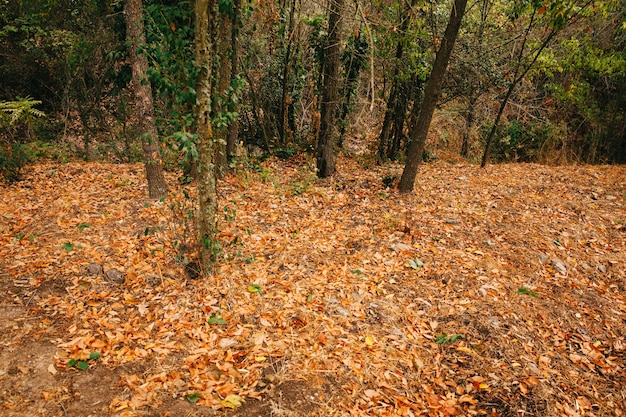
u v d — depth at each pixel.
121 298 4.79
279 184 8.94
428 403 3.87
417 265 5.97
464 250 6.50
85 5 10.55
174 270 5.25
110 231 6.09
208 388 3.65
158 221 6.41
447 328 4.85
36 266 5.14
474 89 12.75
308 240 6.48
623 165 12.91
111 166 9.57
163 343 4.14
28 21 10.61
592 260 6.56
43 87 11.81
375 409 3.68
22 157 8.58
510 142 14.91
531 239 6.95
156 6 6.30
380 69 11.05
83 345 3.99
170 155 9.59
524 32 11.74
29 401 3.39
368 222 7.27
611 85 14.69
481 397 3.99
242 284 5.16
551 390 4.16
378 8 8.81
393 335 4.64
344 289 5.31
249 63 11.36
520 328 4.95
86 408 3.37
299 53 12.66
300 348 4.25
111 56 9.99
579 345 4.89
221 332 4.36
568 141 15.14
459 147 14.68
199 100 4.38
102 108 11.98
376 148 12.56
